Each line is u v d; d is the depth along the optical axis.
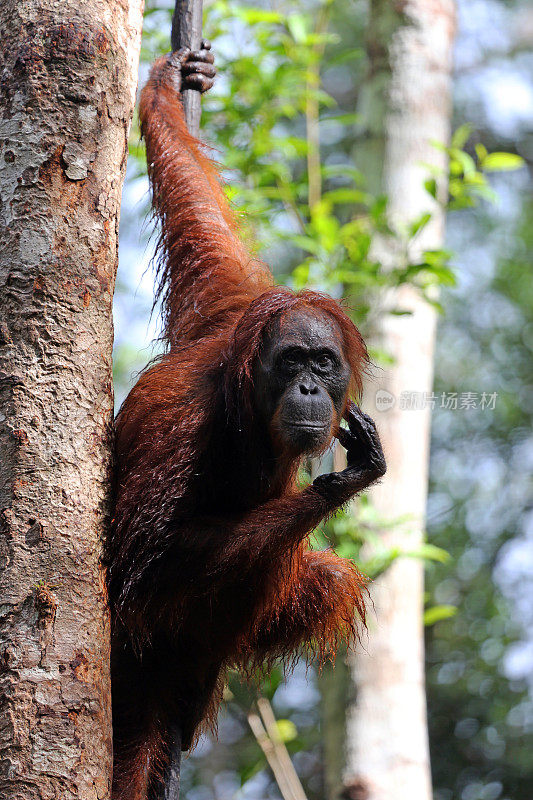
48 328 5.62
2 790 5.01
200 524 6.79
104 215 5.91
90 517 5.58
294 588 8.14
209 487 7.03
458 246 26.00
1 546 5.36
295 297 7.14
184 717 8.03
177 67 9.41
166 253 9.02
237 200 12.44
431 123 14.68
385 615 12.65
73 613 5.38
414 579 12.91
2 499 5.42
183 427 6.85
